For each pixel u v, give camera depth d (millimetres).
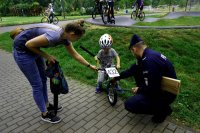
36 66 3102
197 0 21625
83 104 4031
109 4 9609
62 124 3426
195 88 4559
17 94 4512
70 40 2914
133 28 8297
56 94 3301
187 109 3768
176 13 15633
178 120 3473
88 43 7402
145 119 3510
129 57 6203
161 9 33250
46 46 2898
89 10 34531
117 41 7094
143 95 3260
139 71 3328
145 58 2975
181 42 6836
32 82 3137
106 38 3873
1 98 4352
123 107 3889
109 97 3982
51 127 3352
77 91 4570
